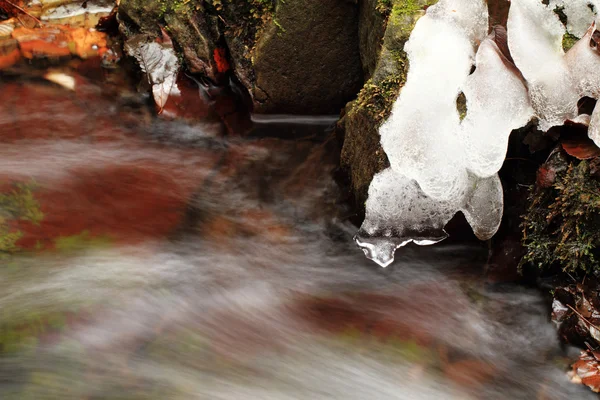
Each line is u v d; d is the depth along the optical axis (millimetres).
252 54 3637
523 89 2312
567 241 2445
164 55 3898
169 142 3758
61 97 4008
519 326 2623
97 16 4512
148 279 2781
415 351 2527
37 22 4445
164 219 3150
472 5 2432
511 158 2641
